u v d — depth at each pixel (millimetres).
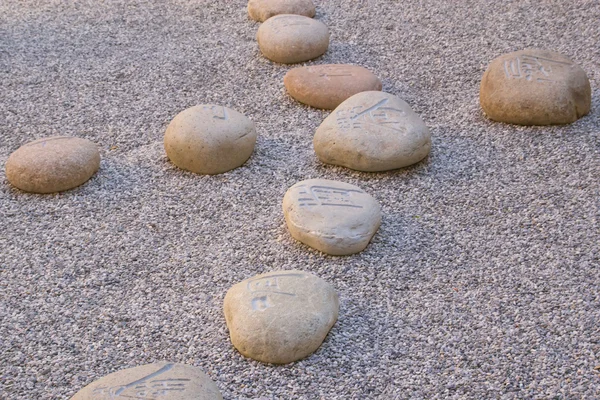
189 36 4352
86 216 3322
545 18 4363
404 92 3900
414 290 3031
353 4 4613
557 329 2900
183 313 2984
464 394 2756
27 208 3355
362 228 3133
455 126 3686
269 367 2836
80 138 3504
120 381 2684
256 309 2863
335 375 2812
